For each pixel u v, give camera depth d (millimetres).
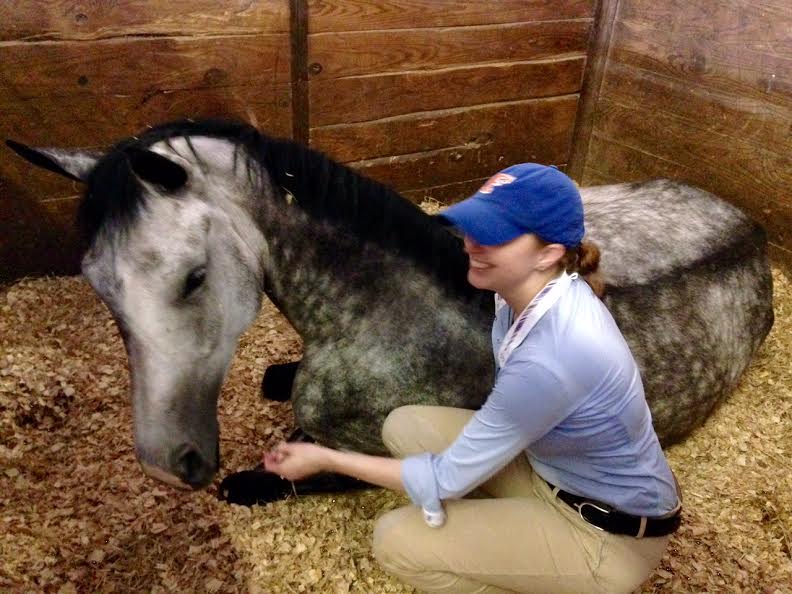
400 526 1442
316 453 1390
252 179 1528
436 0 3057
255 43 2812
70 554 1816
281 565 1836
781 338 2779
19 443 2146
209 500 1995
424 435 1633
